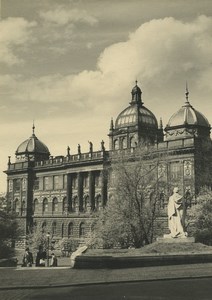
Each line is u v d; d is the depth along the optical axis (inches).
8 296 967.6
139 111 4719.5
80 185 4702.3
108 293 989.8
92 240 2859.3
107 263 1316.4
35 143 5615.2
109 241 2780.5
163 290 1023.6
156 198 2792.8
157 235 2866.6
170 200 1793.8
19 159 5629.9
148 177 2851.9
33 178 5349.4
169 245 1668.3
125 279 1152.8
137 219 2679.6
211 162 3602.4
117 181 2807.6
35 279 1149.1
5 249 3233.3
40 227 4542.3
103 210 2960.1
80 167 4704.7
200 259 1432.1
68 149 4862.2
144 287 1060.5
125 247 2746.1
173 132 4138.8
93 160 4534.9
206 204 2999.5
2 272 1264.8
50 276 1189.1
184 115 4114.2
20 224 5255.9
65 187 4938.5
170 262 1390.3
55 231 4911.4
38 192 5246.1
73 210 4793.3
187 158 3708.2
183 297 948.6
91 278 1162.0
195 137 3703.3
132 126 4660.4
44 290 1030.4
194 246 1670.8
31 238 4424.2
